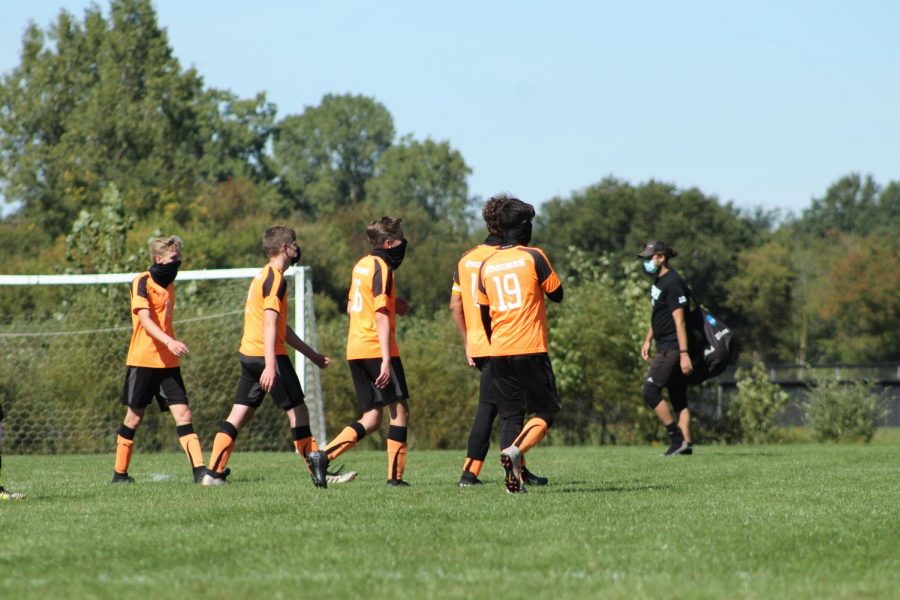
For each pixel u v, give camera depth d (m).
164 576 15.16
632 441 74.50
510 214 26.91
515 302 26.30
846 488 28.45
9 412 63.06
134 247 77.56
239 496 25.78
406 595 13.80
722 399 74.94
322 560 16.36
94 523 20.61
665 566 15.97
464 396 72.00
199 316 64.06
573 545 17.73
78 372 63.19
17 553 17.17
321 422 56.16
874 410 74.31
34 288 76.12
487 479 32.06
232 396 64.25
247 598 13.68
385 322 28.34
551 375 26.39
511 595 13.80
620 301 75.75
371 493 26.27
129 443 32.56
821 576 15.30
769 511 22.47
